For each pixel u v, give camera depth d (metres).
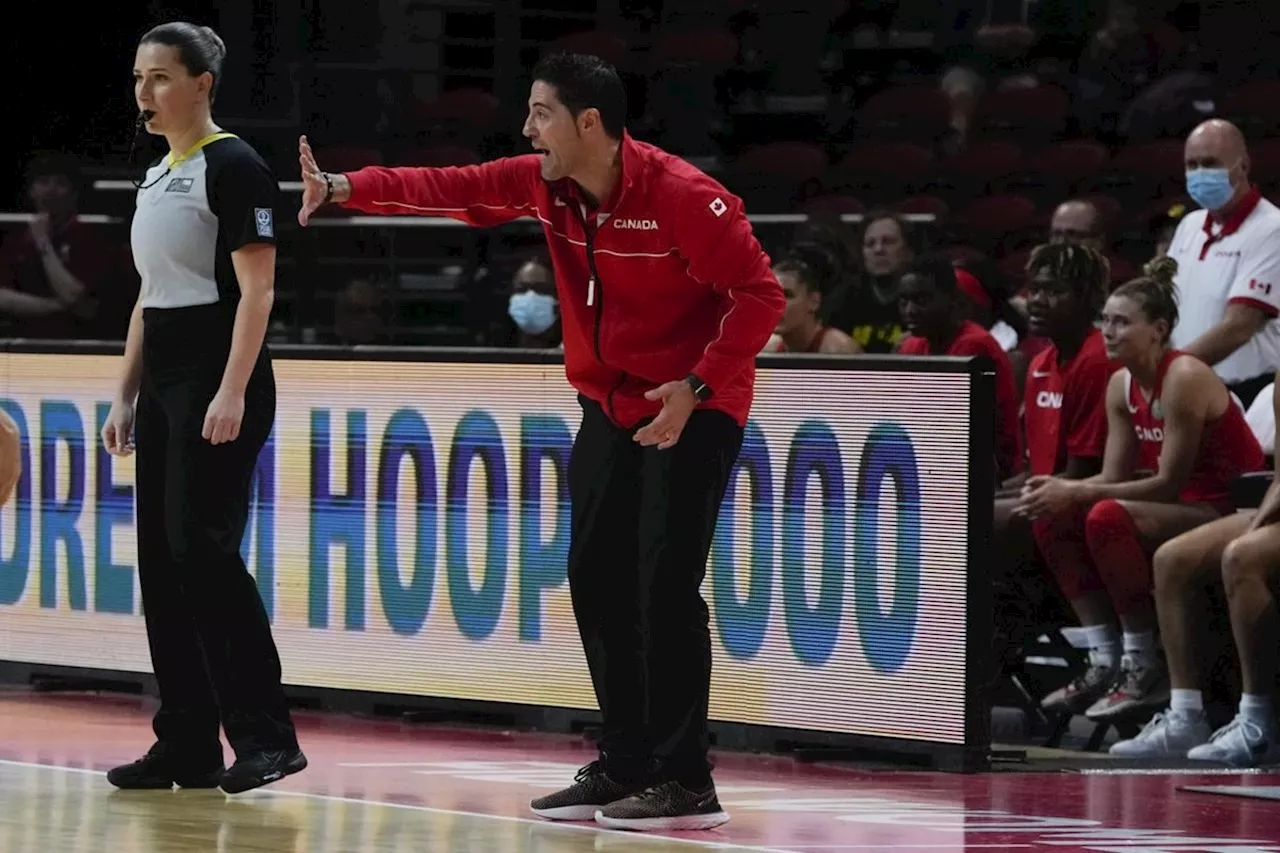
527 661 17.97
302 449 19.23
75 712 18.89
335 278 33.62
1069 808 13.91
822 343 20.75
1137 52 34.84
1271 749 17.39
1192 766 16.98
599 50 37.62
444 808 13.10
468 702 18.31
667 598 12.48
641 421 12.71
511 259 31.80
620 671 12.93
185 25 13.48
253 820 12.29
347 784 14.32
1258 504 19.06
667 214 12.08
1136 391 19.50
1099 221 24.80
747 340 12.14
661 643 12.52
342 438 19.02
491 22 38.28
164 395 13.45
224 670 13.50
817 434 16.47
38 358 20.61
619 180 12.17
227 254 13.27
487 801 13.53
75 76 36.53
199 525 13.32
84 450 20.34
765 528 16.77
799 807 13.70
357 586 18.97
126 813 12.52
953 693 15.78
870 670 16.22
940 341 20.53
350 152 35.69
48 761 15.27
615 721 12.91
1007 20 36.97
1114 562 18.77
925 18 37.38
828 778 15.48
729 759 16.56
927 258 20.50
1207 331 22.61
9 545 20.94
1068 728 20.44
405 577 18.70
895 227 24.44
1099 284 20.69
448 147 36.09
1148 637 18.92
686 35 37.81
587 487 12.91
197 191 13.23
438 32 37.97
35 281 31.64
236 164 13.19
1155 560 18.25
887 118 35.72
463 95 36.69
